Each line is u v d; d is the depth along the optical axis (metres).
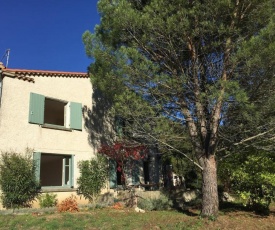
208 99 9.52
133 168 18.39
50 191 14.19
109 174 16.75
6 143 12.97
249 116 9.59
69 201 12.83
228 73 10.30
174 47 10.65
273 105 9.57
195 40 10.62
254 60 8.86
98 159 15.77
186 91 10.84
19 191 12.32
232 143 11.19
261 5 9.48
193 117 11.44
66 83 16.09
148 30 10.16
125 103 10.51
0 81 13.45
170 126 10.83
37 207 13.34
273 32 8.73
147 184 17.81
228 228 9.41
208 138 10.96
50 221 9.88
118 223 9.84
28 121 13.95
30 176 12.73
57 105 16.50
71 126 15.75
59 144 15.08
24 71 14.12
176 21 9.71
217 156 12.39
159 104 10.66
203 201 10.70
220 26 9.59
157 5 9.97
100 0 10.95
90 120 16.88
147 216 11.11
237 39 10.03
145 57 10.59
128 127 11.40
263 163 11.93
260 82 9.76
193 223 9.79
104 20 11.32
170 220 10.30
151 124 10.56
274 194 12.01
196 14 9.65
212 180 10.67
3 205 12.25
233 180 12.94
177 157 18.34
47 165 19.16
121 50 10.24
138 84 10.74
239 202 14.95
